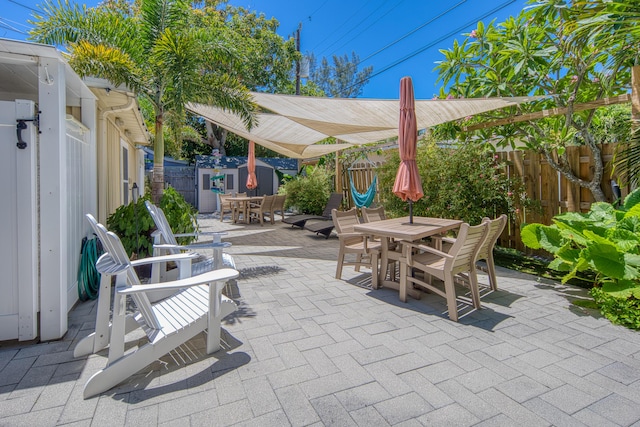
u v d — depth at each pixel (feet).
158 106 17.63
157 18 17.37
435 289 11.80
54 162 9.53
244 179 57.06
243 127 24.66
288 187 44.47
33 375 7.84
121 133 24.50
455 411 6.61
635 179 13.24
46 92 9.47
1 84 14.87
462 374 7.92
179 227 17.40
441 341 9.62
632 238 11.51
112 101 17.83
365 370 8.09
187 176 58.13
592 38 13.23
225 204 42.52
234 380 7.66
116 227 16.67
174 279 15.85
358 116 19.85
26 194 9.21
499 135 22.08
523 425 6.22
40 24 15.61
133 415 6.47
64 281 9.98
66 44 15.39
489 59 18.74
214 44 18.20
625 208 13.41
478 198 19.34
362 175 36.45
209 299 8.71
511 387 7.40
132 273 8.13
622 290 10.68
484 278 16.08
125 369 7.41
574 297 13.32
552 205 18.61
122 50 16.33
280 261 20.06
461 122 22.16
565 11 14.43
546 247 13.61
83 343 8.75
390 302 12.87
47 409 6.63
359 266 17.07
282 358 8.66
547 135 19.74
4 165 9.06
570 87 17.26
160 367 8.20
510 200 19.16
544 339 9.74
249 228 34.81
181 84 15.75
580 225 13.08
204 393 7.18
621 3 11.85
